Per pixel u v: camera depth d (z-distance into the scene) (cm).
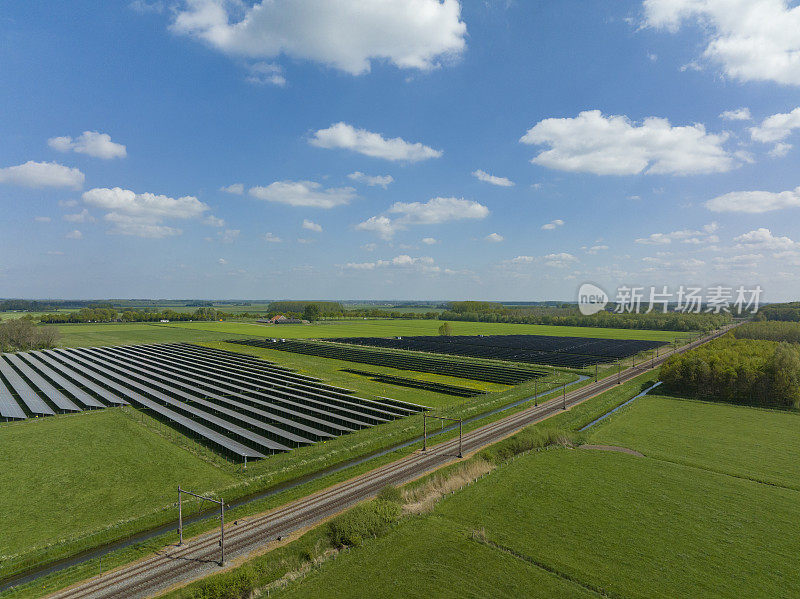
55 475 6550
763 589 4006
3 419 9506
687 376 12212
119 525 5141
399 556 4534
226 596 3825
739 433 8625
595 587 4038
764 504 5653
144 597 3903
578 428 9212
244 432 8419
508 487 6122
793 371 10694
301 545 4712
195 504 5716
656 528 5066
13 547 4716
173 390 12081
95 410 10219
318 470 7031
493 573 4256
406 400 11512
